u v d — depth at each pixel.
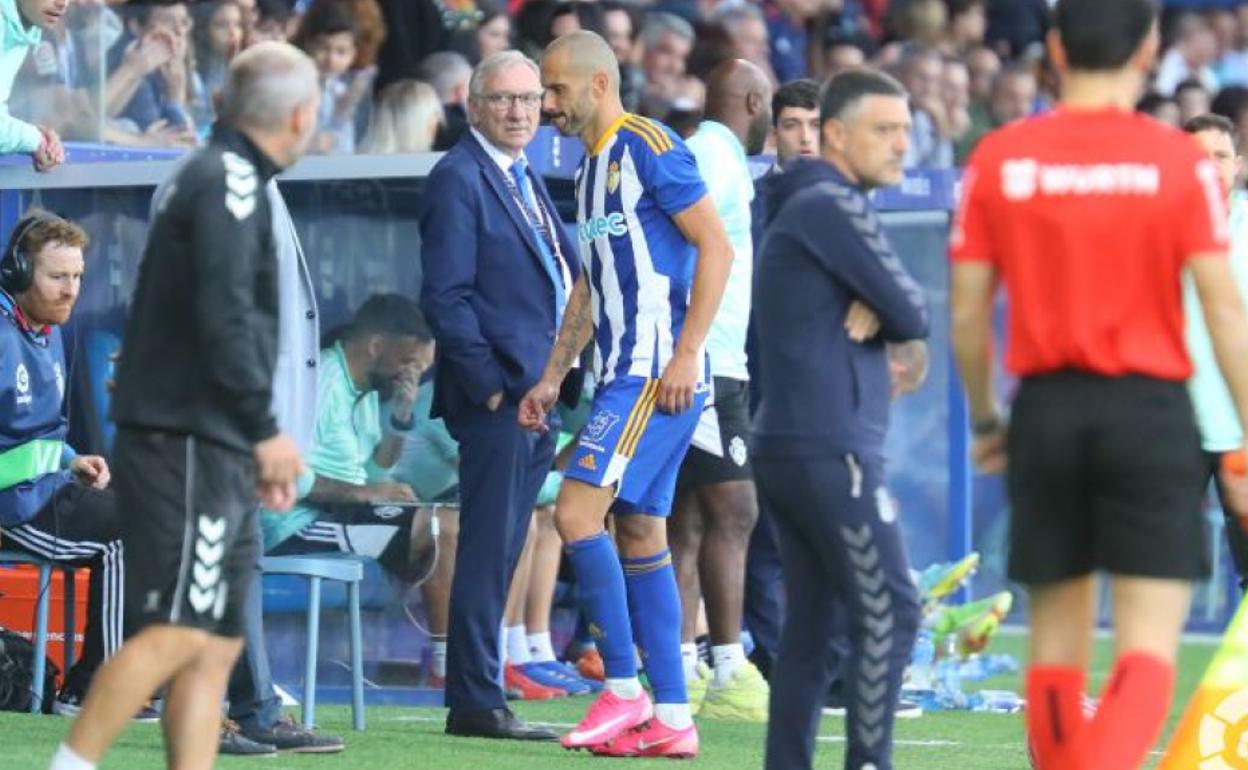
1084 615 18.31
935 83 51.00
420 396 31.83
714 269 24.78
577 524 25.16
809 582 20.25
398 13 38.41
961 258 18.11
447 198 27.44
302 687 30.94
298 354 25.72
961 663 34.34
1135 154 17.55
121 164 31.89
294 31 37.00
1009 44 57.22
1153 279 17.58
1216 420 26.25
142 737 26.14
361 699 28.11
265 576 31.53
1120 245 17.52
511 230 27.61
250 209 18.44
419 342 31.80
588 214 25.19
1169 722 32.38
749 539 31.69
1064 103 18.12
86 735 18.56
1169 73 60.88
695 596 31.34
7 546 28.41
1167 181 17.45
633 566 25.73
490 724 27.25
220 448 18.64
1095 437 17.58
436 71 38.44
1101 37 17.86
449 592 31.14
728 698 30.39
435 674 31.94
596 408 25.08
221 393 18.34
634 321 24.95
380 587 31.97
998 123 53.28
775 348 19.88
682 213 24.75
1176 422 17.61
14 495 28.03
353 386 31.67
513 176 28.12
